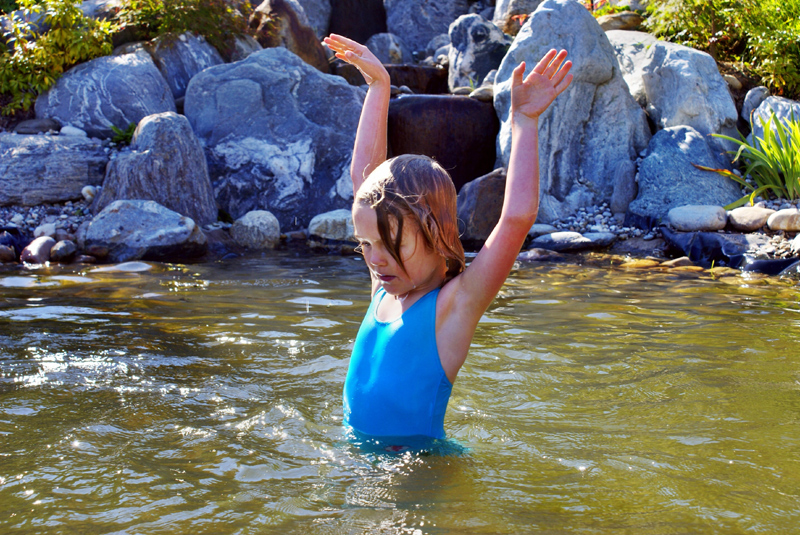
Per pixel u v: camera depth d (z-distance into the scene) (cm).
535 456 191
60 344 322
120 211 686
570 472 179
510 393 254
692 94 857
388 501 162
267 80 913
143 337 339
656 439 206
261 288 498
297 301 446
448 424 218
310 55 1194
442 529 147
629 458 189
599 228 791
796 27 936
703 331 364
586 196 846
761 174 810
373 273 192
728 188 800
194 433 209
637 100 948
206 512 156
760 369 288
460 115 900
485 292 181
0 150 776
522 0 1253
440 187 180
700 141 827
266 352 312
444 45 1394
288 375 275
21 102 889
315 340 336
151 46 971
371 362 200
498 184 777
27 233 715
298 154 879
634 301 458
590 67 845
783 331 365
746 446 200
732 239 679
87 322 373
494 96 885
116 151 822
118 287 496
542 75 174
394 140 908
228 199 855
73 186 787
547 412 232
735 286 531
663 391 256
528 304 443
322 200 862
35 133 848
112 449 196
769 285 538
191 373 277
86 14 1015
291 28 1174
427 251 185
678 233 720
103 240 667
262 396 247
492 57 1099
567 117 848
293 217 848
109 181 756
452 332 188
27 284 505
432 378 190
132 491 168
